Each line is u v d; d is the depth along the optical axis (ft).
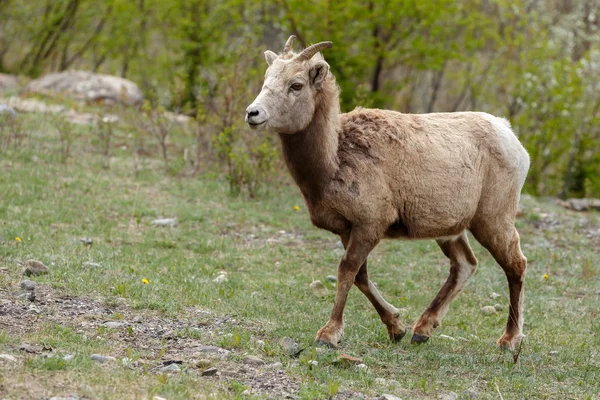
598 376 79.87
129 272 98.32
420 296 107.45
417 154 82.84
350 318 93.61
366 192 80.02
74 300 83.71
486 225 87.71
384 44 236.63
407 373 75.31
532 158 251.39
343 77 235.61
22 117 184.24
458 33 276.62
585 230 152.46
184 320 83.10
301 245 127.85
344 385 68.59
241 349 75.25
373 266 119.55
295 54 82.53
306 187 81.51
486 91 277.64
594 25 284.61
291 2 229.04
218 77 211.82
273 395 63.77
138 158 175.01
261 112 76.33
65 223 121.08
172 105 226.79
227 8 244.63
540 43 256.73
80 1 286.46
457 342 88.99
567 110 245.24
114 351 70.13
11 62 318.65
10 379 58.90
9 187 136.67
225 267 110.73
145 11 274.16
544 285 117.60
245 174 154.81
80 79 240.73
